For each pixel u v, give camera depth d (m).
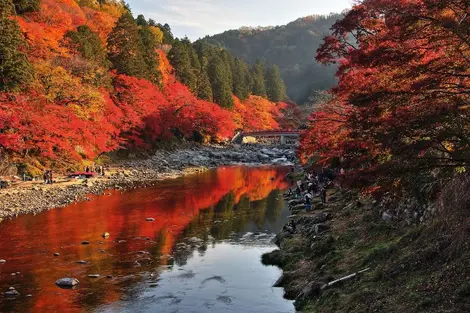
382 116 9.00
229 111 91.38
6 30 34.06
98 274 16.12
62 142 36.94
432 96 8.19
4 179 34.19
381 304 10.03
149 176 45.66
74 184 35.97
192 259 18.14
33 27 40.72
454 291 9.02
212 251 19.33
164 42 103.19
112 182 39.84
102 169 43.53
